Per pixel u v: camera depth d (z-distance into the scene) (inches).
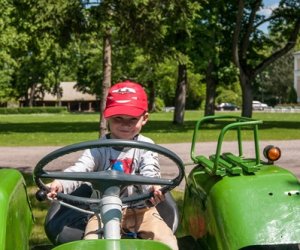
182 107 1298.0
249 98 1186.6
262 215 127.2
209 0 1061.8
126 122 146.1
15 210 124.8
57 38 536.7
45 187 136.7
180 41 997.2
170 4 510.0
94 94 3115.2
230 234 127.7
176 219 155.3
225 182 138.7
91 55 2484.0
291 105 3491.6
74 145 124.3
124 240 113.1
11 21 988.6
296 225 125.0
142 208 147.3
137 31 518.6
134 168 147.3
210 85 1304.1
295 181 135.3
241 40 1183.6
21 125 1347.2
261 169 143.7
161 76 2625.5
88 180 123.8
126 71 2219.5
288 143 740.7
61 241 145.9
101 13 494.3
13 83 2896.2
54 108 3021.7
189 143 740.7
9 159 557.9
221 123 1288.1
